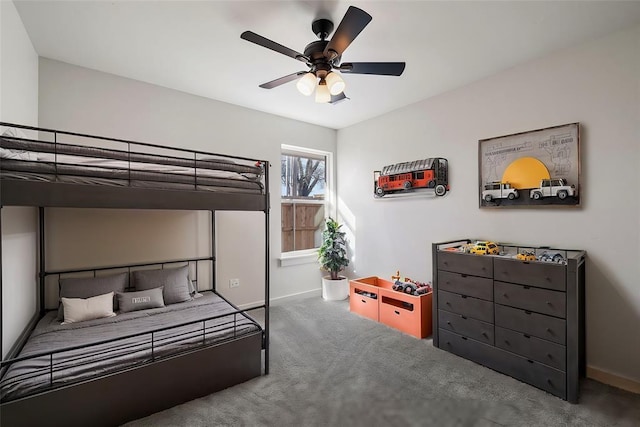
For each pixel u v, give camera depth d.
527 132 2.44
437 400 1.89
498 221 2.67
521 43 2.17
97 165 1.62
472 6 1.76
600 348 2.12
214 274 3.28
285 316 3.38
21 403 1.40
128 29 2.00
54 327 2.10
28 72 2.10
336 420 1.71
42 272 2.38
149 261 2.92
